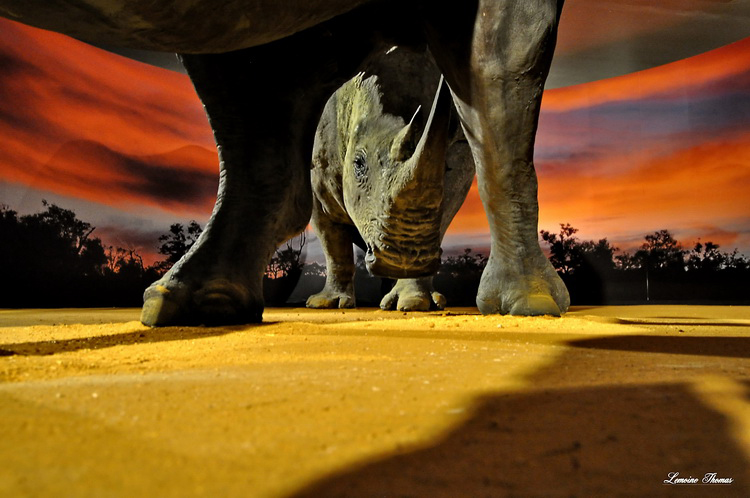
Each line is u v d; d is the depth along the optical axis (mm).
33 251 5379
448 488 324
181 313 1441
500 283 1563
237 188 1579
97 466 345
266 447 383
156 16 949
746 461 372
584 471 353
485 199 1568
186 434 411
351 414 465
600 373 660
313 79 1626
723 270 6309
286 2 1058
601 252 6930
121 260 5996
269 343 1024
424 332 1204
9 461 352
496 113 1430
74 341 1133
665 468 359
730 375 642
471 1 1411
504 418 458
